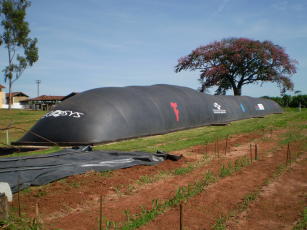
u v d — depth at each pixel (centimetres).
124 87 2120
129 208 698
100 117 1675
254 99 4231
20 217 636
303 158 1172
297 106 6406
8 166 1009
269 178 923
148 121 1923
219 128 2377
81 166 1024
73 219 637
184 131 2203
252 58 5697
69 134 1595
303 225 597
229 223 617
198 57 5878
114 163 1084
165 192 812
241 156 1259
